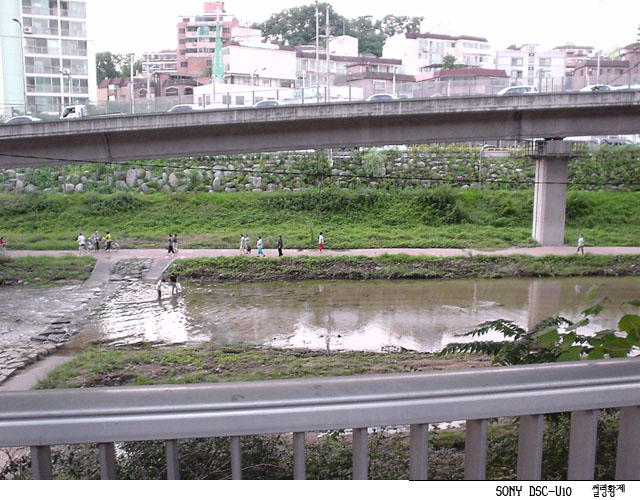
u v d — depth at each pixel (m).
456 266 30.98
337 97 32.31
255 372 13.93
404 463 4.15
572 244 36.00
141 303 25.12
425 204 41.56
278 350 17.14
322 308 23.81
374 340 18.80
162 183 44.09
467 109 27.22
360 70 73.44
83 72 56.75
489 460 4.12
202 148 26.88
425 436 2.58
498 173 45.28
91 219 39.78
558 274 30.41
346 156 46.59
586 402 2.63
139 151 26.48
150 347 18.16
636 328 4.09
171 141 26.59
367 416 2.50
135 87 73.25
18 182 43.84
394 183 44.41
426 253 33.66
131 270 30.92
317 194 42.09
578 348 4.19
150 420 2.42
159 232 38.25
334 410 2.49
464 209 41.22
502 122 28.91
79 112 26.62
